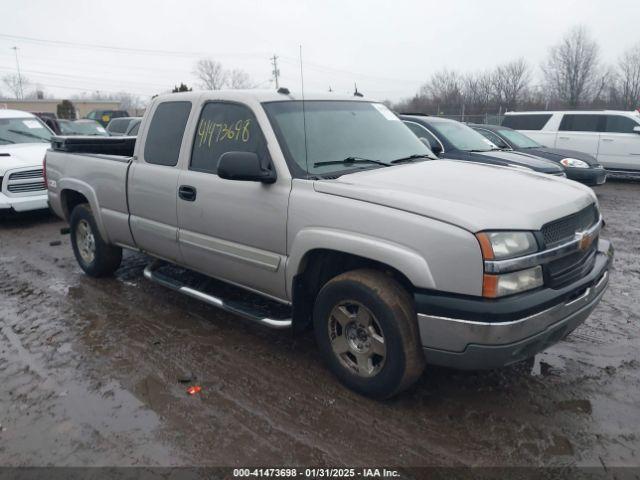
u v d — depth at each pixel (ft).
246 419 10.55
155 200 14.93
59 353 13.44
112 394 11.52
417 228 9.55
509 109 139.95
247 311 12.96
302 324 12.30
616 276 19.02
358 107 14.49
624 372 12.12
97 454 9.61
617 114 43.86
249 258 12.65
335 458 9.39
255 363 12.78
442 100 152.25
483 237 9.05
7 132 32.53
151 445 9.82
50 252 23.11
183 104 14.58
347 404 10.99
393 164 12.85
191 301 16.80
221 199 12.92
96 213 17.42
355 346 11.09
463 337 9.33
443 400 11.10
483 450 9.52
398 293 10.17
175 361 12.93
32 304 16.81
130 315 15.76
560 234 10.14
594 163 34.99
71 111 174.29
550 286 9.70
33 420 10.64
